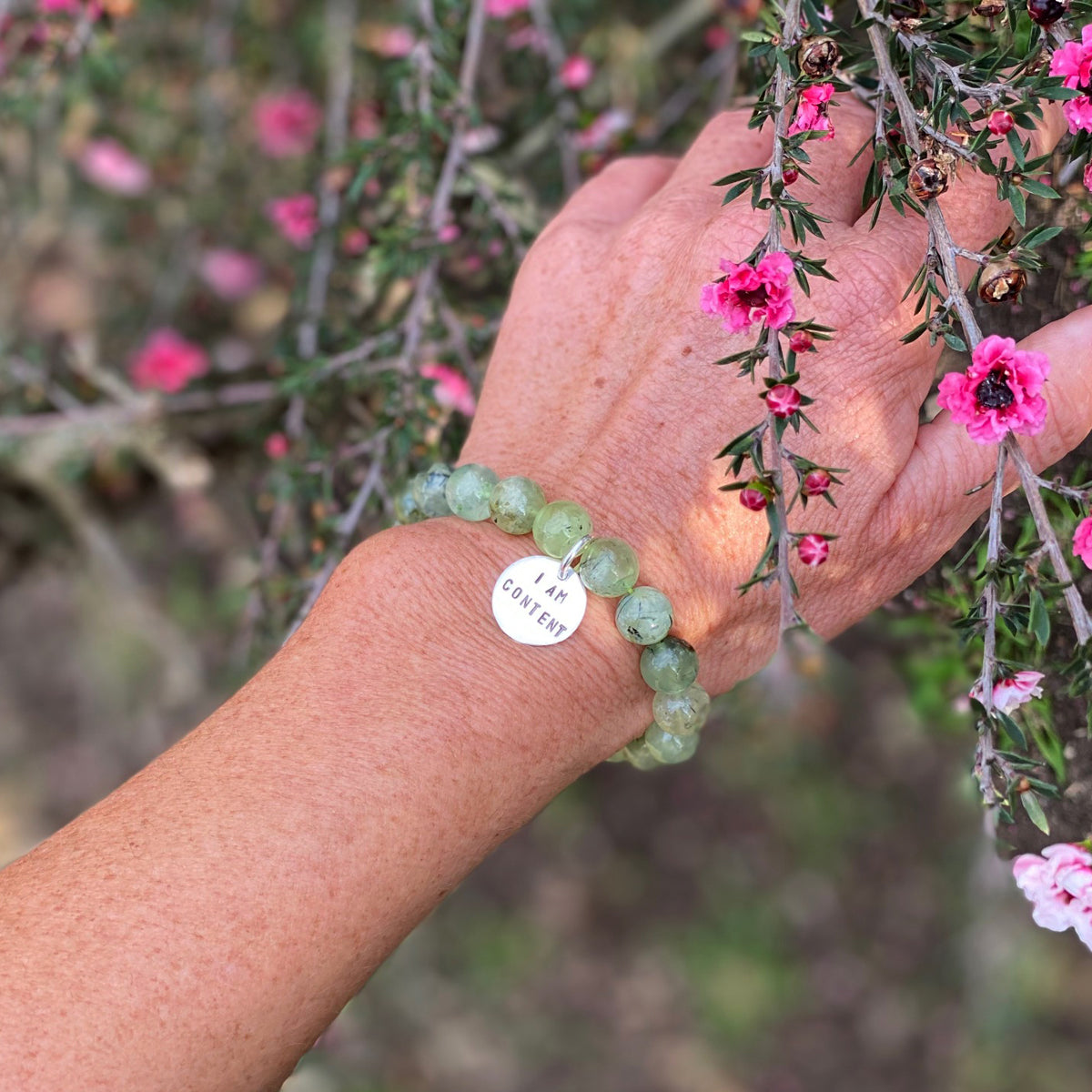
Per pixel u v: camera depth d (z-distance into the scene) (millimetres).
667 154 508
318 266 503
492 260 469
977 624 277
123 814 246
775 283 258
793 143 269
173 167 731
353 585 279
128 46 656
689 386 299
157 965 232
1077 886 273
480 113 492
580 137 499
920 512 299
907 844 750
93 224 769
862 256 296
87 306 793
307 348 489
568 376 319
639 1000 812
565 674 275
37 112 572
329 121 569
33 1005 227
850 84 304
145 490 694
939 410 345
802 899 798
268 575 475
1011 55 283
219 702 757
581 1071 786
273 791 247
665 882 836
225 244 750
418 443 425
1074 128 270
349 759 252
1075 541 265
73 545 694
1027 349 295
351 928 243
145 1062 228
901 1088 731
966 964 698
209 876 239
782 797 786
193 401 577
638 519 292
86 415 576
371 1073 730
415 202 460
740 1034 784
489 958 820
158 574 728
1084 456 338
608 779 870
